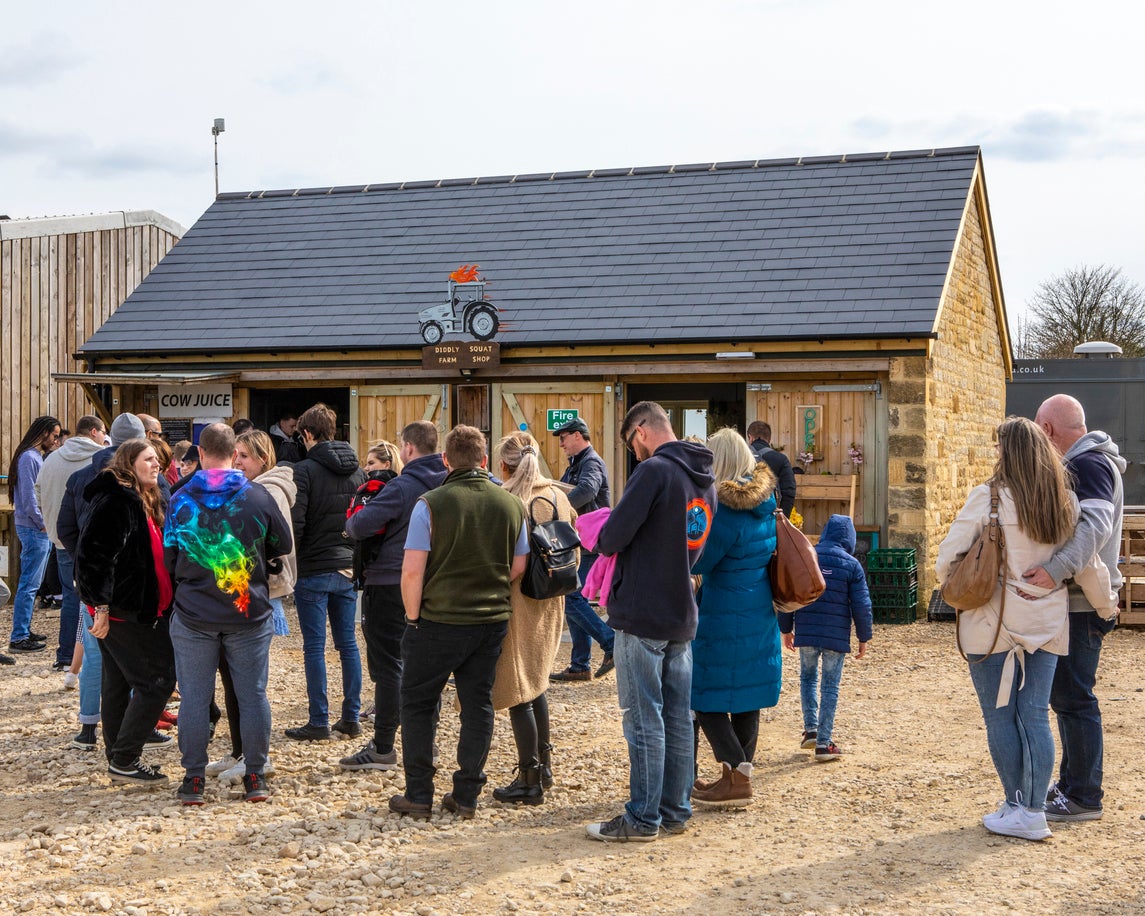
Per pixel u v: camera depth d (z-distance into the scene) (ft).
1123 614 36.60
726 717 19.70
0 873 16.75
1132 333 124.06
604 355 44.42
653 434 18.65
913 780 21.33
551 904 15.52
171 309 52.39
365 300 50.24
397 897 15.85
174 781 21.68
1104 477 18.16
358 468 24.54
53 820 19.19
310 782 21.22
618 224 52.31
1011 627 17.61
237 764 21.93
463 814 19.19
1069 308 128.26
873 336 40.52
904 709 27.04
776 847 17.78
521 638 19.93
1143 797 19.99
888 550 39.88
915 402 41.04
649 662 17.80
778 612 21.66
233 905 15.52
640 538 17.63
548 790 20.94
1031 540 17.61
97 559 20.07
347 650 24.45
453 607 18.54
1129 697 27.63
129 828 18.63
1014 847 17.56
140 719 20.92
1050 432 18.97
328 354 47.67
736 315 43.42
